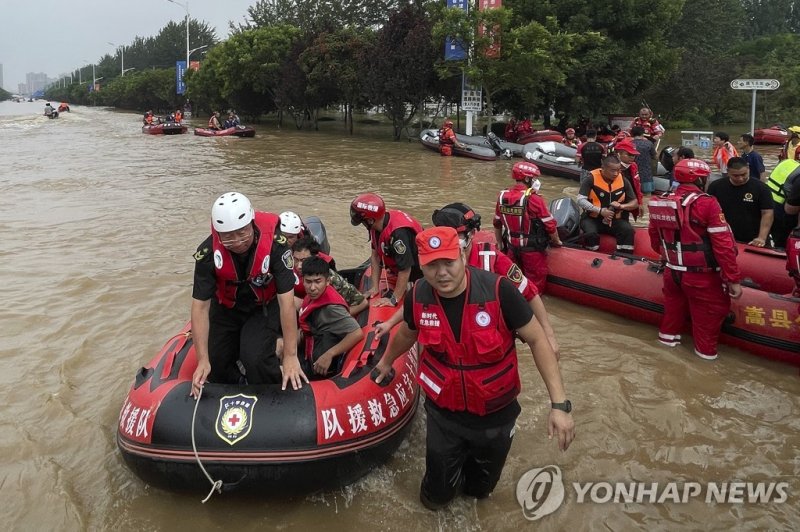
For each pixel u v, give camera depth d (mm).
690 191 4867
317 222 6395
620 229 7180
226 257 3414
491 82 23781
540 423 4160
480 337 2660
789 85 35875
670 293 5312
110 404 4453
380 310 4730
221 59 41156
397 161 20156
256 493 3229
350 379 3570
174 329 5855
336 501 3389
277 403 3287
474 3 23453
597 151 8961
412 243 4867
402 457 3781
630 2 26141
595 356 5250
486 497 3408
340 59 32312
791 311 5020
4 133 34750
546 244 6602
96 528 3195
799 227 4840
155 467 3205
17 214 11312
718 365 5055
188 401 3305
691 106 36375
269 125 41969
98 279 7344
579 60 25438
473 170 17734
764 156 20906
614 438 3982
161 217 11055
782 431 4074
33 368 5020
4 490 3480
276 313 3922
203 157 21656
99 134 33938
